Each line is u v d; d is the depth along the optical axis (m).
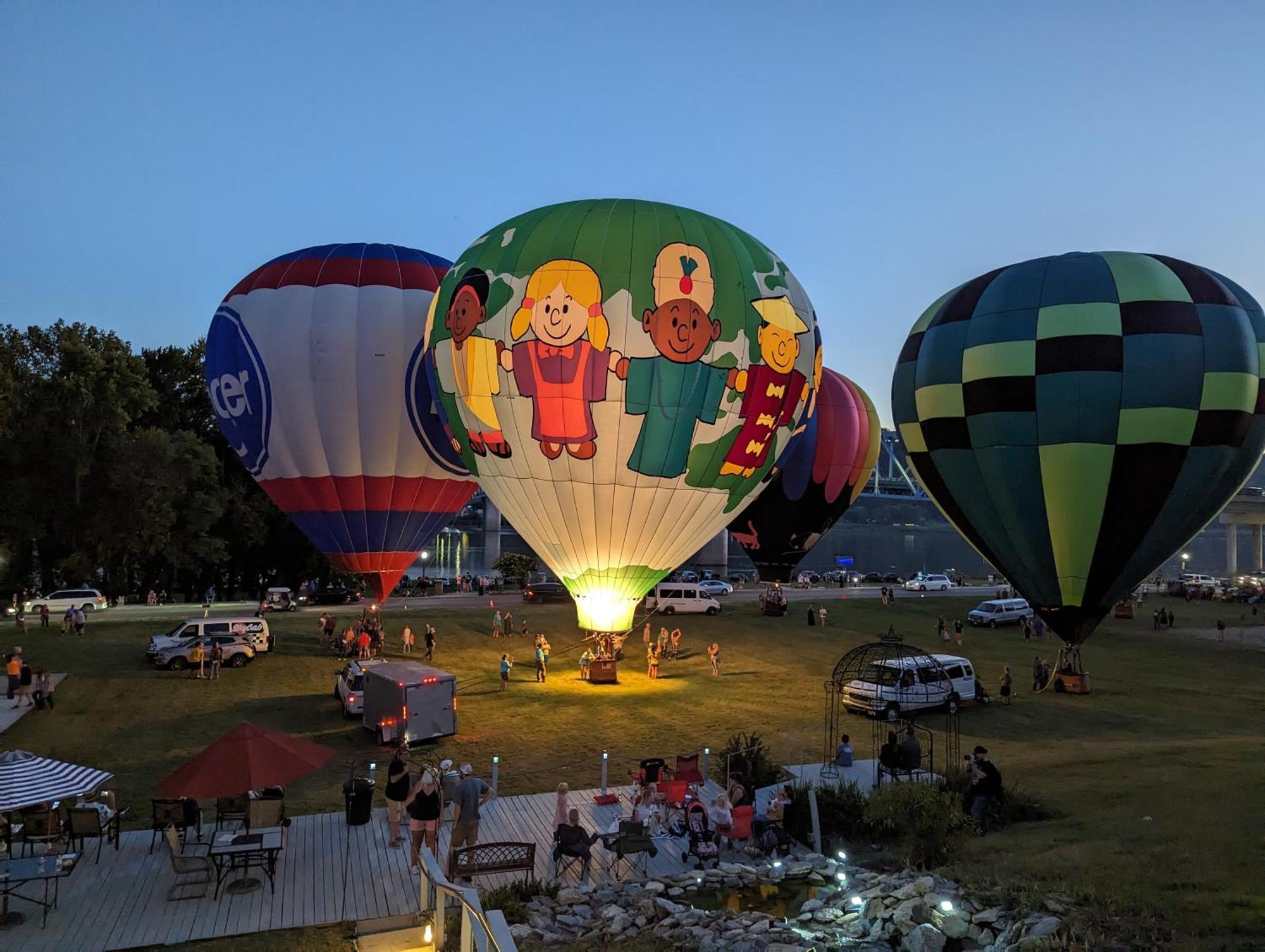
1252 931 9.30
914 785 16.00
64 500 50.31
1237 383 25.98
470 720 26.23
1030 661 39.06
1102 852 12.55
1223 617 55.00
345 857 15.13
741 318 26.61
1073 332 26.34
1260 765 18.64
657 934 11.87
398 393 32.22
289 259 33.50
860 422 41.72
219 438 61.16
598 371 25.59
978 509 28.75
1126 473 26.25
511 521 29.20
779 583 43.75
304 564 63.78
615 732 24.94
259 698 28.22
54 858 13.16
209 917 12.91
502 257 27.00
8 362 49.84
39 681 26.16
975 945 10.34
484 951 8.20
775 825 15.69
